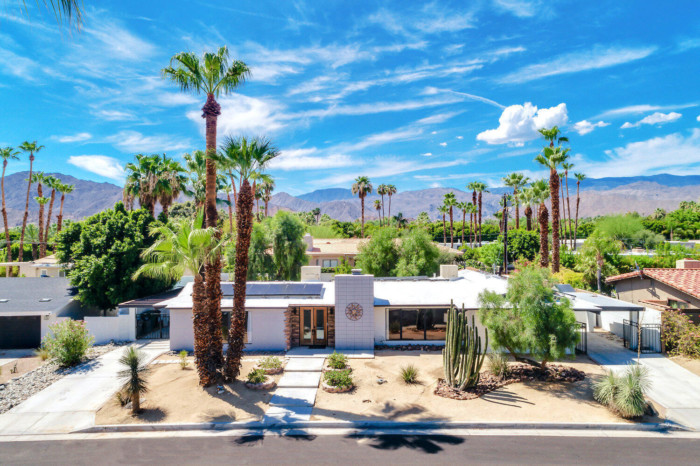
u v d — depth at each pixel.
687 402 15.07
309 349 22.14
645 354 20.66
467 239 91.94
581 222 106.00
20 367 20.08
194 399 15.55
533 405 14.89
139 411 14.56
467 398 15.47
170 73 17.62
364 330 21.98
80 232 31.05
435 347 22.06
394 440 12.70
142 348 22.83
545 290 16.67
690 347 19.78
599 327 26.98
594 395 15.34
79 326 20.61
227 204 43.84
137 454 11.99
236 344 17.02
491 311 17.86
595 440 12.62
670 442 12.46
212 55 17.19
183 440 12.84
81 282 26.70
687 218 85.44
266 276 37.72
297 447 12.29
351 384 16.58
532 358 19.66
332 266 49.31
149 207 40.81
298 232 38.59
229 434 13.18
